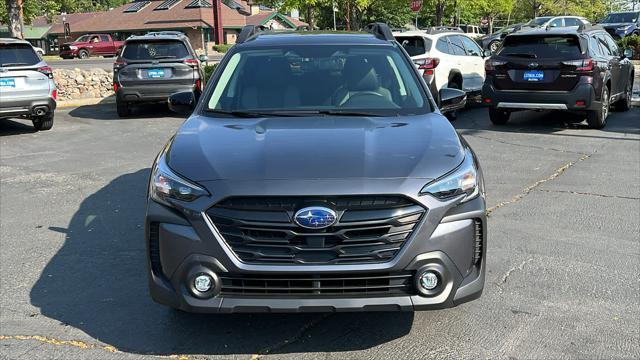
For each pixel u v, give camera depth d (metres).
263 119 4.27
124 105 13.22
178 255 3.34
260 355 3.57
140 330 3.88
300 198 3.25
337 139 3.76
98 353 3.60
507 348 3.61
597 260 4.96
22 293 4.45
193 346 3.67
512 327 3.86
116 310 4.16
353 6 23.95
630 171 7.91
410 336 3.77
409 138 3.80
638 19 28.73
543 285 4.48
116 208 6.57
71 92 15.83
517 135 10.58
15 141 10.59
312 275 3.25
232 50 5.11
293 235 3.23
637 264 4.87
